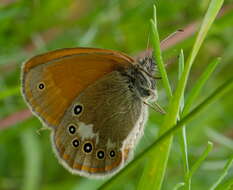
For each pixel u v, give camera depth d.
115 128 0.31
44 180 0.34
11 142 0.34
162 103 0.34
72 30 0.35
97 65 0.31
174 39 0.33
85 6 0.36
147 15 0.35
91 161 0.31
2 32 0.34
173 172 0.34
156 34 0.28
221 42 0.35
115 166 0.31
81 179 0.33
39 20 0.35
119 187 0.34
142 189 0.29
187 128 0.34
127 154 0.31
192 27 0.33
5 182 0.34
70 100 0.31
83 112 0.31
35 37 0.35
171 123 0.28
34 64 0.30
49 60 0.30
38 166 0.34
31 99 0.30
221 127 0.35
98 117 0.31
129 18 0.35
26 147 0.34
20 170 0.34
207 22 0.28
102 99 0.31
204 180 0.34
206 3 0.35
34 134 0.34
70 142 0.31
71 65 0.30
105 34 0.35
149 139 0.34
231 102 0.35
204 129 0.34
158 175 0.29
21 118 0.33
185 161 0.29
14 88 0.32
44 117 0.31
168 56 0.30
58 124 0.31
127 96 0.31
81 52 0.30
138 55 0.34
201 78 0.28
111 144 0.31
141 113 0.31
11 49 0.35
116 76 0.31
